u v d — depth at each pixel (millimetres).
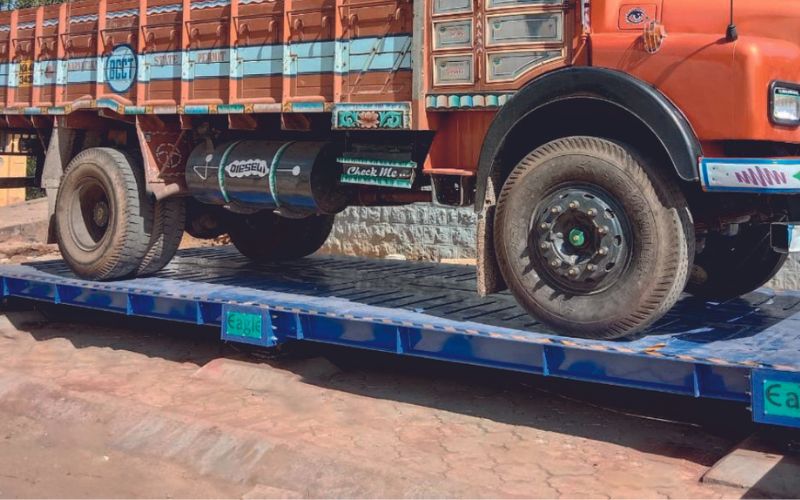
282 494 3988
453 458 4293
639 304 4422
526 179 4789
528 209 4789
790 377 3832
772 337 4695
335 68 5754
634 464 4191
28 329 7516
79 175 7066
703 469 4113
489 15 5137
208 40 6516
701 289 6016
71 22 7441
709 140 4465
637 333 4703
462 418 4930
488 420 4895
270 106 6137
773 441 4152
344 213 11641
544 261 4719
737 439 4539
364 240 11523
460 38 5258
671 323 5133
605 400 5238
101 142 7730
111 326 7574
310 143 6242
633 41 4676
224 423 4832
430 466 4184
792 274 8500
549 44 4969
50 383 5594
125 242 6801
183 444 4629
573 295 4645
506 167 5152
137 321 7723
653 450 4395
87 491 4180
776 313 5477
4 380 5750
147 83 6922
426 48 5371
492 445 4484
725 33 4594
